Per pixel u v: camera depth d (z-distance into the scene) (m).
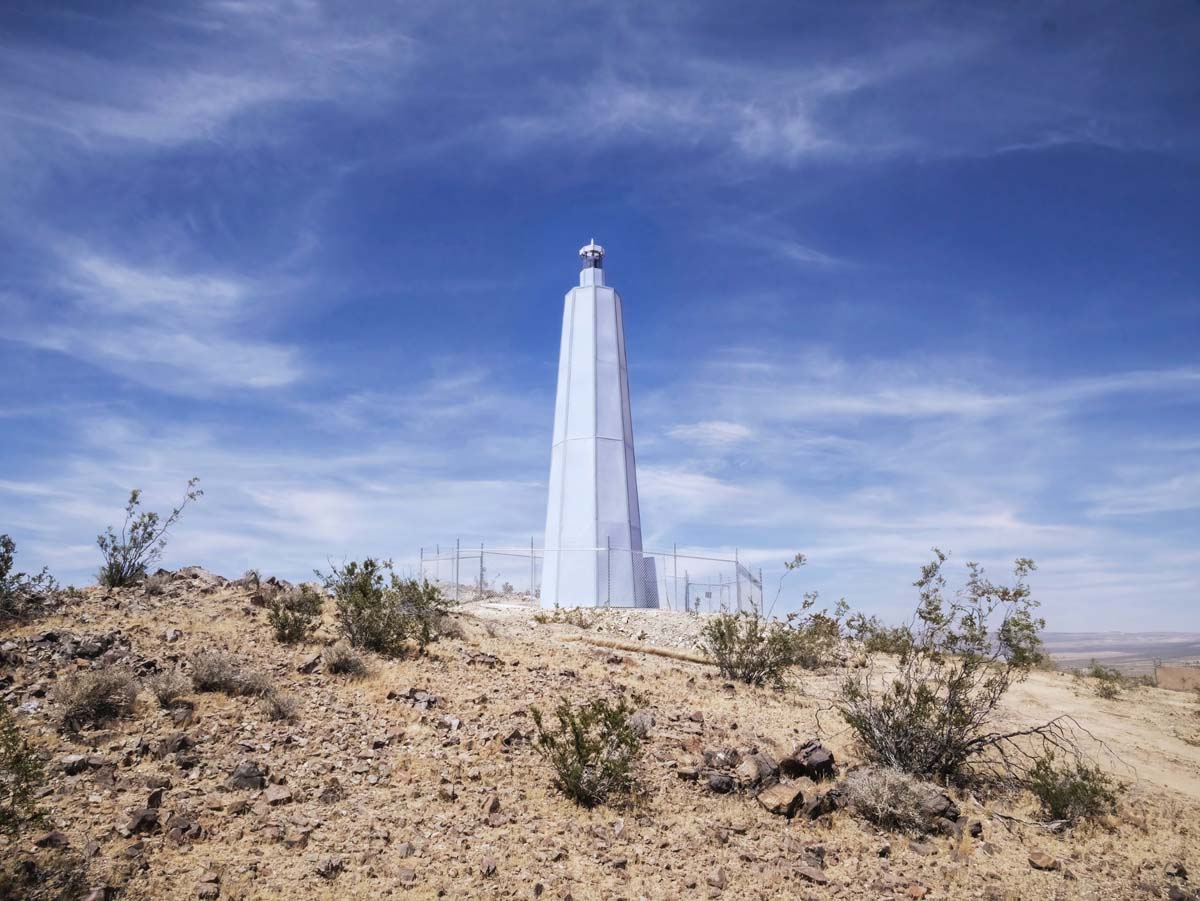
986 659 13.28
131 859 7.38
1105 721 20.31
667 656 20.97
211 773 9.39
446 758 10.84
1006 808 12.18
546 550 33.84
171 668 12.27
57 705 10.41
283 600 17.45
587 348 36.03
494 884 7.89
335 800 9.25
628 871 8.62
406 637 17.05
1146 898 9.36
